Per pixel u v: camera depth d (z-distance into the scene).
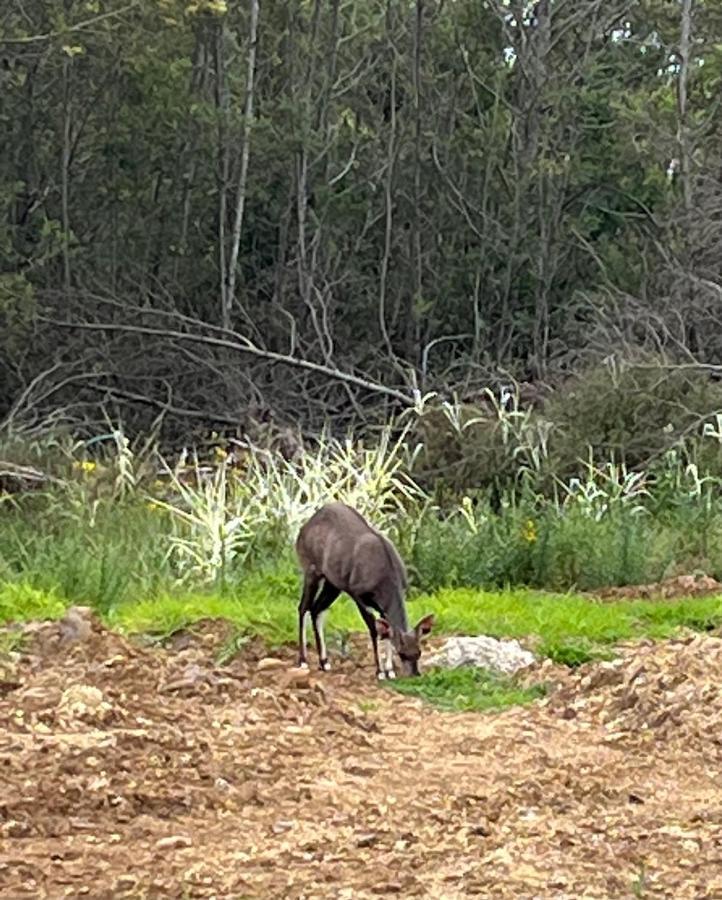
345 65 33.81
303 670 9.88
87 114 30.17
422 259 32.25
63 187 28.72
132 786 7.28
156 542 14.73
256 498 15.63
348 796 7.42
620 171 33.03
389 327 31.16
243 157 29.39
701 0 33.62
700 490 17.70
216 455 19.61
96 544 14.42
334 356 28.11
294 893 6.01
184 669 9.76
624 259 30.80
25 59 28.86
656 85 34.66
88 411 25.42
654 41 34.97
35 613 11.62
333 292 31.38
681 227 26.83
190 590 13.48
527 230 31.80
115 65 29.48
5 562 14.03
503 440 19.00
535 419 20.03
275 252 32.31
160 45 28.48
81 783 7.23
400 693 9.98
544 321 30.22
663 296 25.80
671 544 16.28
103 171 30.91
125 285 30.23
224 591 13.35
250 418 22.42
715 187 25.58
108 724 8.30
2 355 25.81
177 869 6.28
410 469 18.86
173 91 29.45
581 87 32.91
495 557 15.12
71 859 6.38
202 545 14.41
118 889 6.02
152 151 30.78
